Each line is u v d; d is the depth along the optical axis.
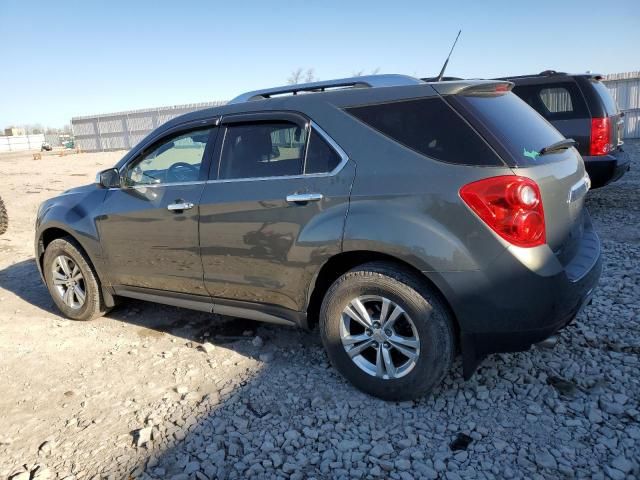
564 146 3.30
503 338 2.80
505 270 2.68
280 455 2.75
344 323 3.20
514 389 3.18
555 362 3.45
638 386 3.13
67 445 2.95
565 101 7.05
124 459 2.80
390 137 3.01
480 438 2.77
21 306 5.34
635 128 20.61
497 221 2.67
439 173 2.81
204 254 3.71
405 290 2.91
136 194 4.11
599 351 3.56
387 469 2.60
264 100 3.57
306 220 3.18
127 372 3.78
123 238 4.19
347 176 3.07
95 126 42.97
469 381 3.28
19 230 9.35
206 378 3.61
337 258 3.18
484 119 2.89
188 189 3.77
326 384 3.40
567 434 2.75
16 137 71.38
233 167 3.60
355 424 2.96
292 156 3.33
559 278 2.72
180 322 4.66
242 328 4.43
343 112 3.19
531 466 2.54
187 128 3.90
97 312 4.73
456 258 2.74
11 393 3.57
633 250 5.70
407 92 3.06
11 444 3.00
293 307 3.42
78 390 3.56
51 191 14.74
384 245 2.89
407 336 3.05
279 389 3.38
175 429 3.03
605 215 7.63
